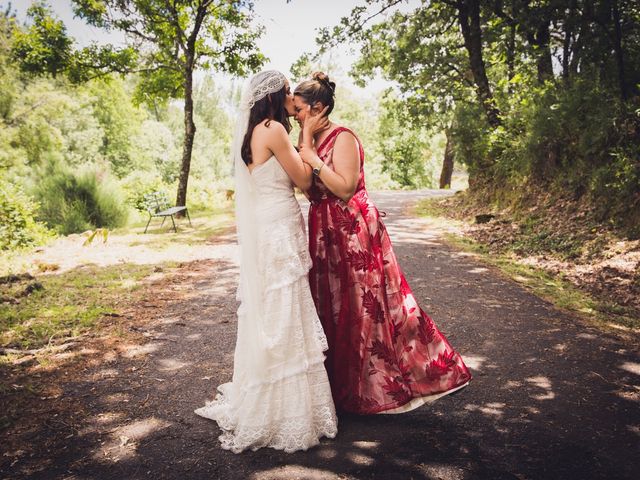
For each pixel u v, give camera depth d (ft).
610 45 30.22
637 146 23.70
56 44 41.52
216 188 77.77
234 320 14.47
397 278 8.69
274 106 7.88
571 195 27.45
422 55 51.24
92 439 8.12
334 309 8.58
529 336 12.98
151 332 13.44
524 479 6.94
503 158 36.45
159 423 8.66
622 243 20.49
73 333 13.23
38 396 9.68
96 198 47.80
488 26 42.65
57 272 21.01
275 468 7.27
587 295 16.97
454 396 9.58
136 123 143.02
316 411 7.97
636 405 9.18
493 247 25.35
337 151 8.13
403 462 7.38
